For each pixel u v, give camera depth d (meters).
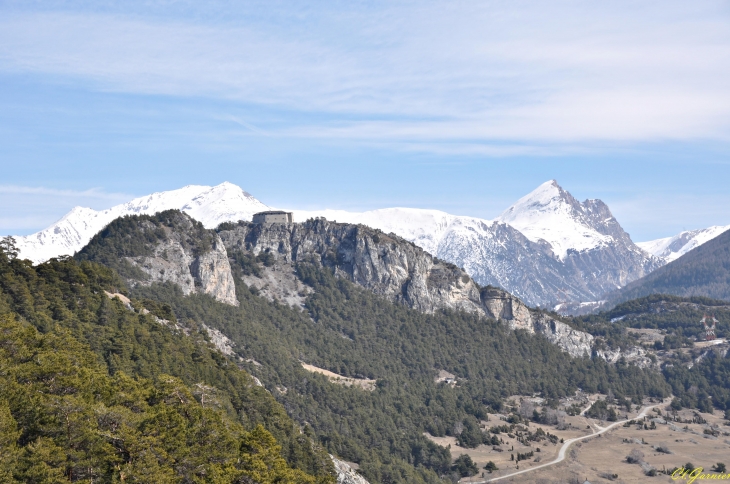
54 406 191.38
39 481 173.12
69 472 184.88
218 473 198.62
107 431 191.38
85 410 194.88
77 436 188.88
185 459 199.25
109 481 184.12
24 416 190.00
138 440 190.38
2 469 169.12
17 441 185.75
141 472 184.38
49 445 182.00
